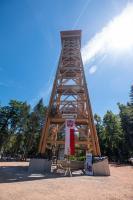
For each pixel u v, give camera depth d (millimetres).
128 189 12688
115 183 15297
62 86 30312
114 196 10453
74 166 25125
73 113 28219
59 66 31156
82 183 14680
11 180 14859
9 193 10109
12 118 59875
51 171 23359
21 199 8984
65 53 33125
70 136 25078
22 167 28016
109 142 75250
